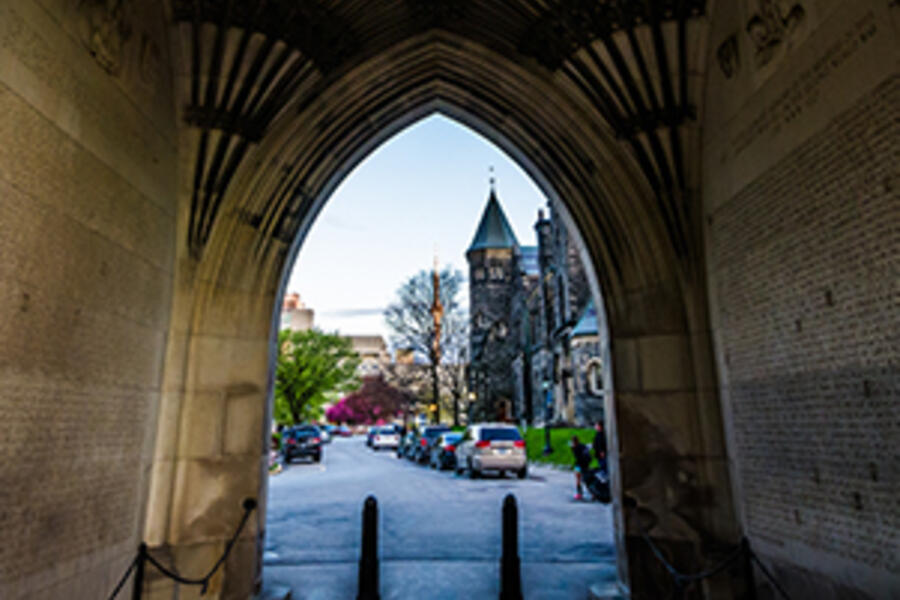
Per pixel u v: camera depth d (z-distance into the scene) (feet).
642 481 17.84
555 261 142.10
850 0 11.34
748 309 15.25
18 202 10.65
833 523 11.90
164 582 15.58
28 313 10.91
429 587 19.47
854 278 11.22
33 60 11.11
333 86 20.07
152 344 16.15
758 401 14.80
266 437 19.19
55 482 11.71
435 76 22.11
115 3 13.94
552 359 142.61
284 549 25.45
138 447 15.39
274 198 19.47
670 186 18.02
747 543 13.83
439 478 59.36
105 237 13.70
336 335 180.86
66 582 12.07
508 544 17.98
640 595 17.15
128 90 14.73
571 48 18.51
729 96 16.16
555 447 81.25
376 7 19.39
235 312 18.52
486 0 19.90
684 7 16.92
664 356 18.10
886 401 10.39
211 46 17.31
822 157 12.21
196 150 17.84
